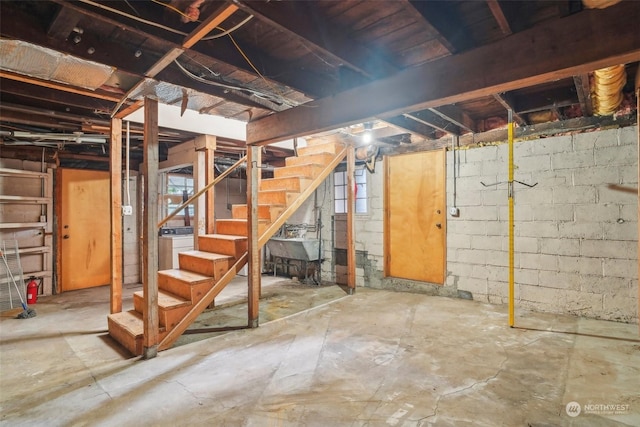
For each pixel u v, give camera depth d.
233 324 3.61
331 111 2.73
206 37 2.00
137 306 3.51
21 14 1.81
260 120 3.40
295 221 6.38
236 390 2.25
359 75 2.59
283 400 2.12
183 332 3.21
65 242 5.21
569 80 2.99
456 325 3.46
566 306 3.72
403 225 5.05
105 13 1.68
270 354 2.82
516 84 1.85
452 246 4.57
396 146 5.09
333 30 2.09
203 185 4.61
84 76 2.27
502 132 4.15
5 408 2.07
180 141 5.03
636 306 3.36
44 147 4.89
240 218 4.48
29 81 2.46
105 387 2.30
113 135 3.53
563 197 3.72
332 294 4.91
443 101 2.15
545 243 3.84
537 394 2.15
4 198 4.45
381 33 2.19
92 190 5.52
